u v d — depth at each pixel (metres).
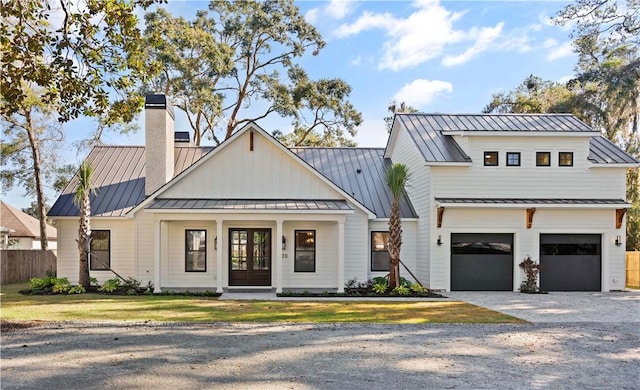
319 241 19.52
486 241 19.44
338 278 18.31
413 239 20.69
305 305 14.81
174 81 31.30
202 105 32.38
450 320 12.18
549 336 10.28
